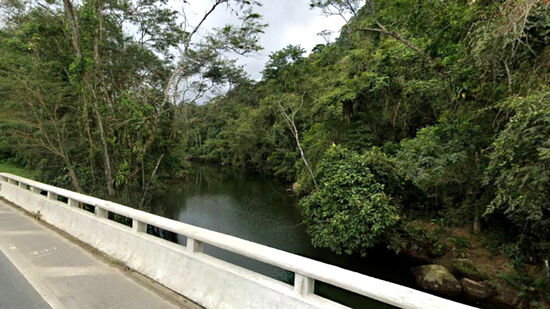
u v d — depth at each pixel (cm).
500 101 564
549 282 652
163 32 1226
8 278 367
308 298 224
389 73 1184
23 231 577
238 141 3656
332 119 1365
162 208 1747
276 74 2180
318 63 1962
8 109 1132
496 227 899
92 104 1020
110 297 320
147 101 1102
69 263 415
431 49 877
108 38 1163
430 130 805
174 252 347
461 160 715
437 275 785
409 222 1032
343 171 932
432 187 995
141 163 1194
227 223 1455
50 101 1130
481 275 765
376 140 1299
